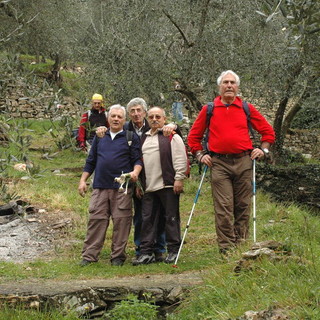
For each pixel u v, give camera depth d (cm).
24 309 523
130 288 557
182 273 632
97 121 877
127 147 686
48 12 2100
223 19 1249
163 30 1296
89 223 680
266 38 1248
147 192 684
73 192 1081
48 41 2181
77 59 1577
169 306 546
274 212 931
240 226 670
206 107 668
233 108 661
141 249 682
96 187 686
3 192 412
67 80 2356
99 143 696
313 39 1025
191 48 1273
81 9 2053
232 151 655
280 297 459
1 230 825
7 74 396
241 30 1252
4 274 620
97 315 542
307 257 554
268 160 673
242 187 662
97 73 1295
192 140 678
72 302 536
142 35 1287
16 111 400
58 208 950
